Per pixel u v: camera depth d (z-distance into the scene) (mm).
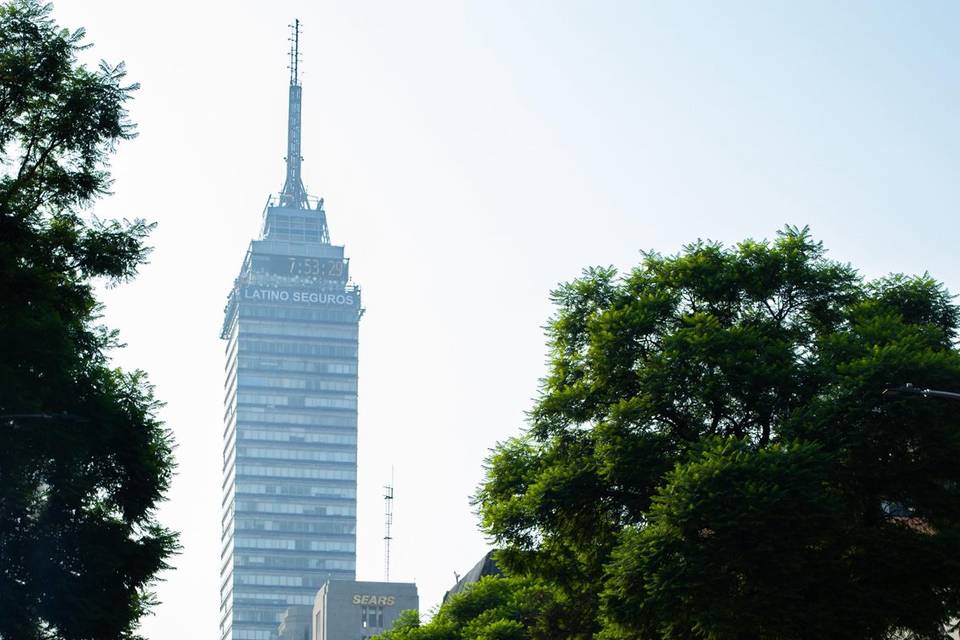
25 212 46594
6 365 44844
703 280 57438
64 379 48344
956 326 59062
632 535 49906
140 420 52000
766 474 46906
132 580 50656
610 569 49594
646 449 52938
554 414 59156
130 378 53656
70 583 48875
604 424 54719
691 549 47062
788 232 59719
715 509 46312
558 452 58719
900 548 47938
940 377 49375
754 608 46344
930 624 47844
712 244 59812
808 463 47406
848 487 50094
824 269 58375
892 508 52969
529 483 58469
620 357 56719
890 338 53125
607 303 60250
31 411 45125
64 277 48438
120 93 48750
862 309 56875
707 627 46812
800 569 46531
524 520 57719
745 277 57219
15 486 46812
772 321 57250
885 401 48625
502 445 60688
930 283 59781
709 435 53344
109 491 51875
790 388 52656
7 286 44656
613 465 53062
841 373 51281
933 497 49938
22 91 47562
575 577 60188
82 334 50688
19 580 48344
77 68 49031
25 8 47875
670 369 53531
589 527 56938
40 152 49062
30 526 49031
